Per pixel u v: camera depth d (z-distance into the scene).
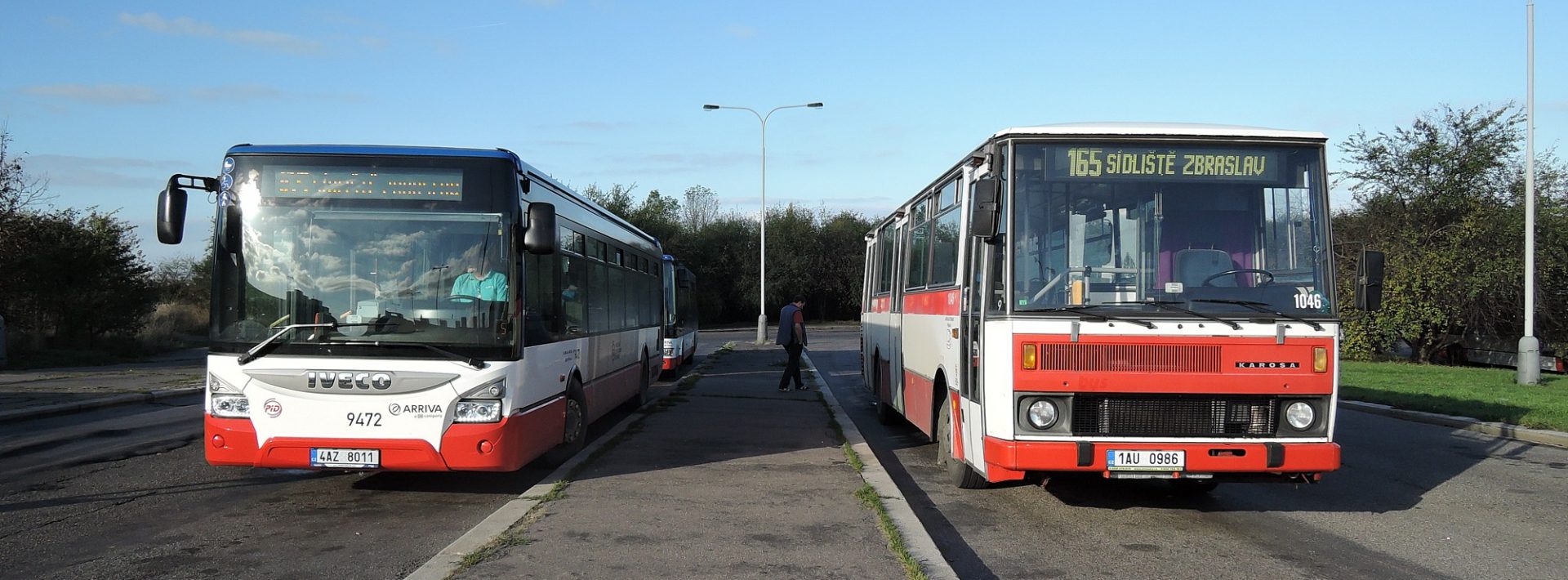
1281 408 7.02
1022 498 8.59
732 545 6.29
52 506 7.75
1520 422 13.61
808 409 15.25
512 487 8.73
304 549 6.41
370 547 6.47
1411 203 31.28
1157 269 7.18
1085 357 6.95
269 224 7.86
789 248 73.81
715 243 72.69
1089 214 7.23
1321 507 8.30
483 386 7.71
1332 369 7.04
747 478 8.88
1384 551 6.77
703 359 31.45
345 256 7.83
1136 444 6.91
